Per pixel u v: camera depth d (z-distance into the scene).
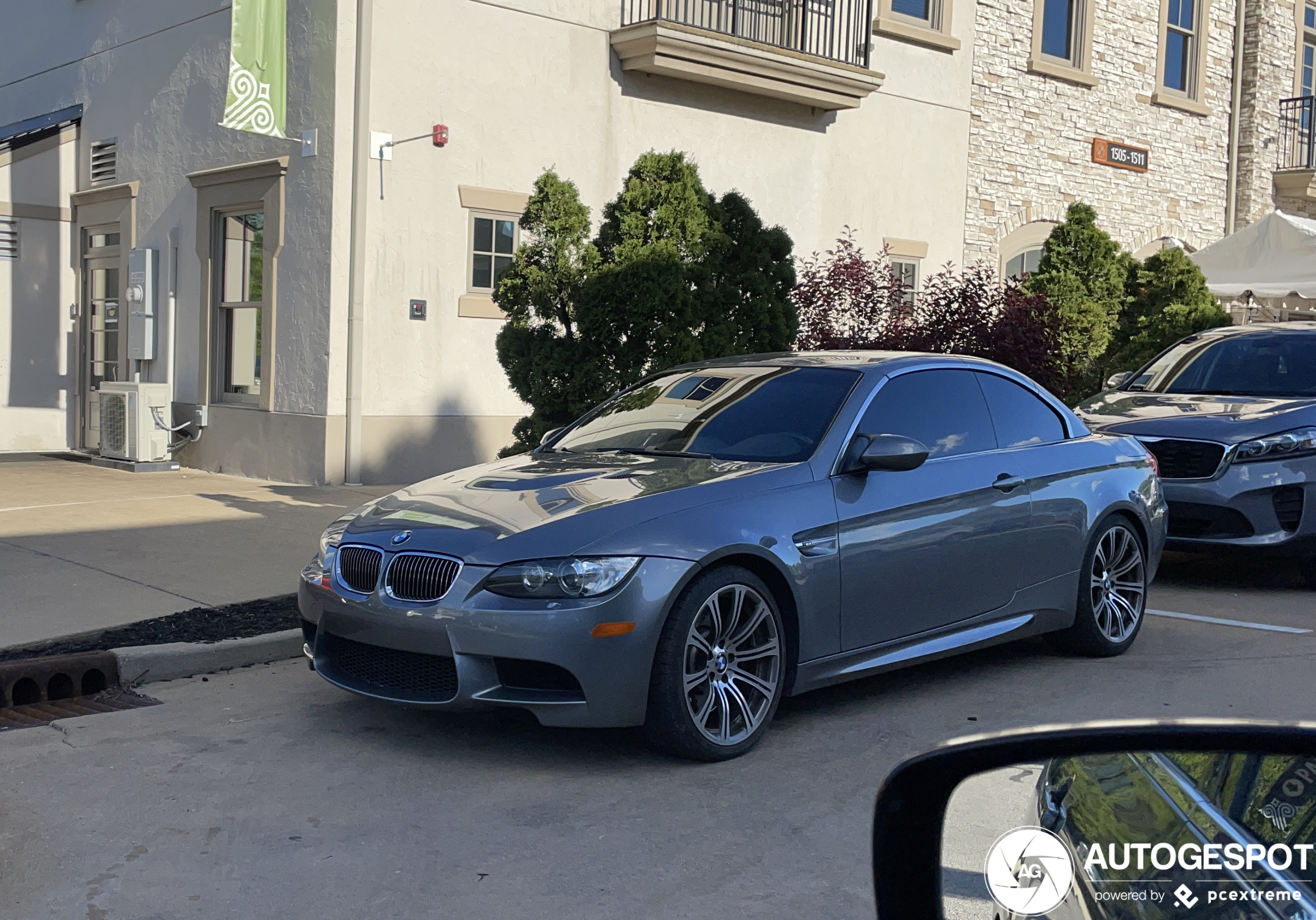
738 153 14.16
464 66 11.83
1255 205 20.89
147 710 5.38
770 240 9.13
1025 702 5.49
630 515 4.59
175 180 13.12
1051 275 13.52
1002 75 17.05
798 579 4.83
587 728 4.71
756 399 5.67
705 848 3.86
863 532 5.08
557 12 12.44
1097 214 18.48
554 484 5.06
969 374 5.97
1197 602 7.93
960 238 16.78
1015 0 17.12
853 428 5.30
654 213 8.60
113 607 6.70
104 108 14.25
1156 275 14.19
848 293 11.65
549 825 4.04
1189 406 8.77
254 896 3.50
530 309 8.80
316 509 10.09
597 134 12.86
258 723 5.16
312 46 11.28
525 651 4.35
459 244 11.95
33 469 12.80
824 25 14.85
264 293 11.85
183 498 10.61
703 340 8.41
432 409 11.88
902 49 15.80
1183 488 8.16
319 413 11.38
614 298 8.20
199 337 12.81
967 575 5.52
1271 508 8.01
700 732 4.55
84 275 14.65
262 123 10.80
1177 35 19.69
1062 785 1.79
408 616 4.53
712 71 13.23
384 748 4.83
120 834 3.96
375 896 3.51
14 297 14.32
